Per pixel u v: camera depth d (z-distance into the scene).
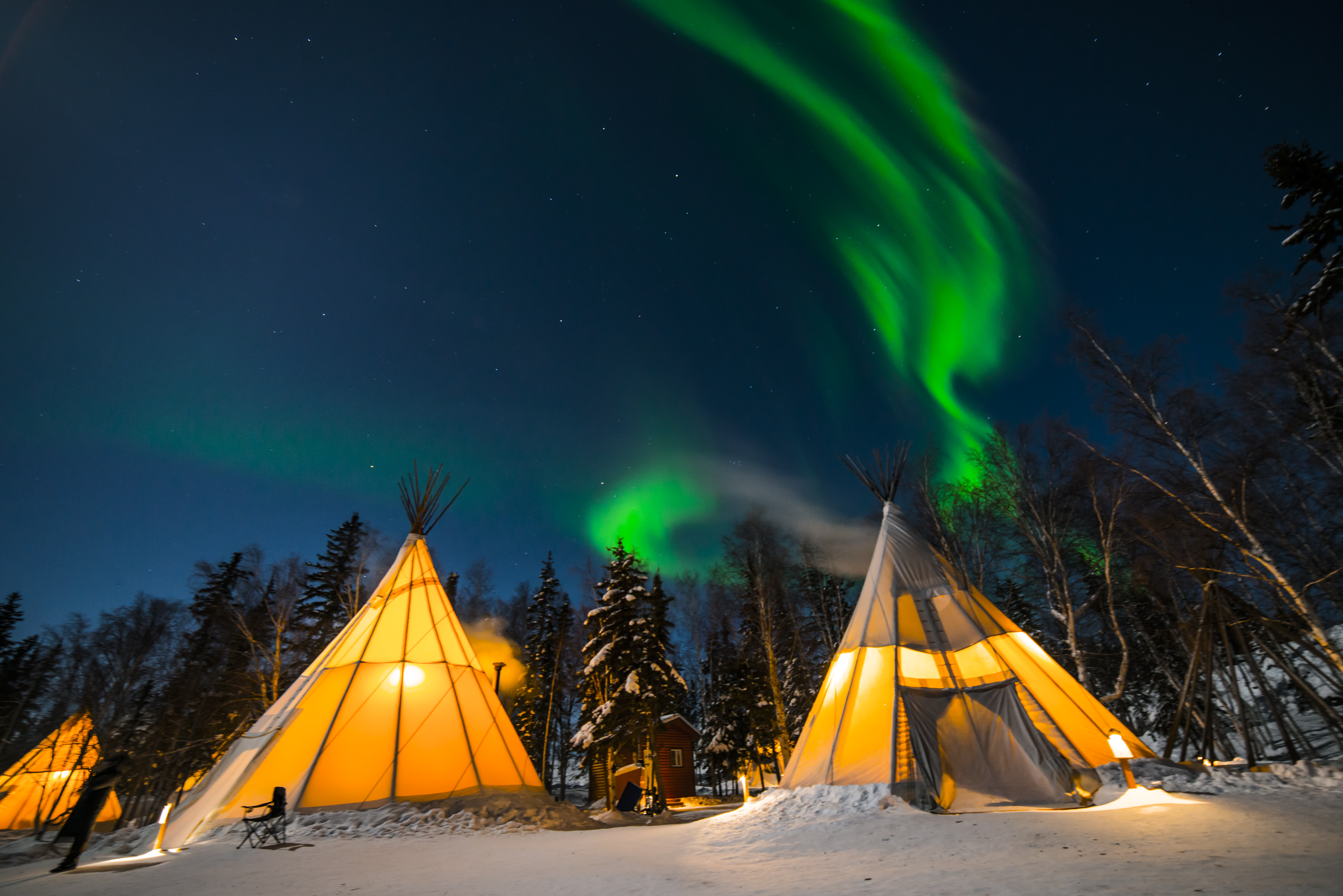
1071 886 4.64
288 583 25.91
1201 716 22.33
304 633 28.83
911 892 4.91
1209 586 14.42
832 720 13.07
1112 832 7.30
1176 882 4.51
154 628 29.92
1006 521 24.17
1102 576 23.31
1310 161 13.17
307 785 13.11
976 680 13.32
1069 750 11.30
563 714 42.16
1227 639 13.79
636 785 22.19
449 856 9.22
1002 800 10.24
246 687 26.30
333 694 14.88
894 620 13.66
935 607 13.91
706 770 47.59
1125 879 4.74
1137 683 27.94
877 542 15.70
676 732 33.62
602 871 7.23
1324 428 18.52
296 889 6.74
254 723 18.38
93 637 29.33
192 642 30.92
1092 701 13.13
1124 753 9.81
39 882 8.02
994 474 23.56
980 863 6.12
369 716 14.58
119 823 22.45
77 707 28.97
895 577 14.55
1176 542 19.80
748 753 34.03
